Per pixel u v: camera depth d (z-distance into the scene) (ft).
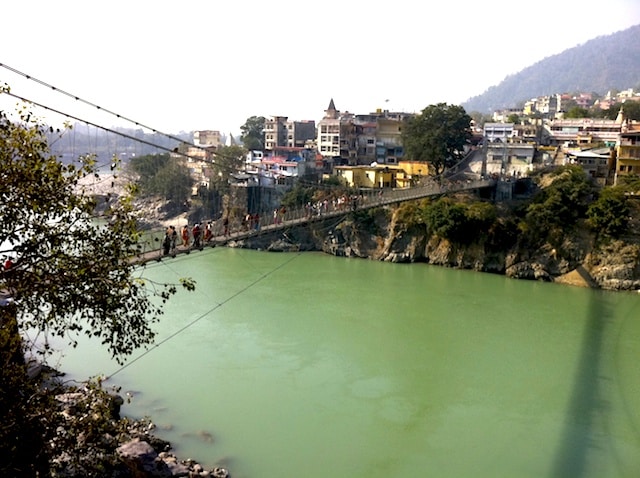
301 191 174.91
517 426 65.57
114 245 33.55
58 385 37.45
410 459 57.88
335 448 59.36
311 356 85.05
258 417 65.21
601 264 136.77
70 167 32.45
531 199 153.07
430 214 152.66
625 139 166.61
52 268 32.32
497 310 112.37
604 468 57.11
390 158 229.66
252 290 122.31
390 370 80.79
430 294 123.13
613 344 93.86
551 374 80.79
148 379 74.18
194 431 61.05
